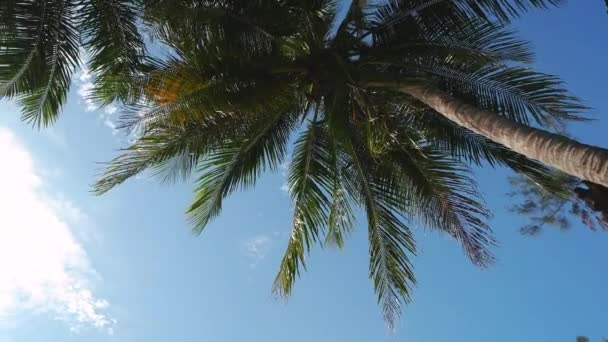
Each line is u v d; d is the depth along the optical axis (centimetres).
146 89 839
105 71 879
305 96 1069
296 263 1063
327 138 1106
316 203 1075
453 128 1033
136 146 969
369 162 1080
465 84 941
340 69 963
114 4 873
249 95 920
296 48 992
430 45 955
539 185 871
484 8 887
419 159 1033
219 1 887
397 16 977
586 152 523
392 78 891
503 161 973
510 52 900
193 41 866
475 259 953
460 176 1005
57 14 852
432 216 1027
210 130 1012
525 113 869
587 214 798
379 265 1048
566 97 836
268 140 1095
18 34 830
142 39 888
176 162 1057
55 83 897
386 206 1061
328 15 1043
